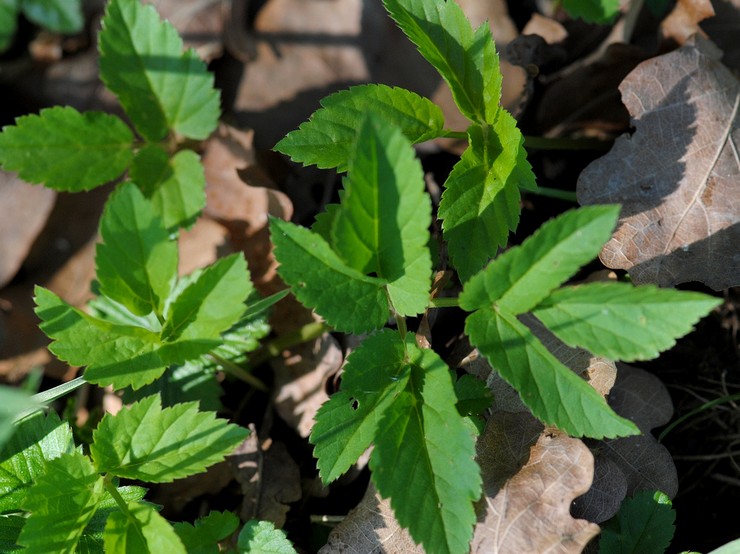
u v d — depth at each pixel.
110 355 0.39
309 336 0.47
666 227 0.44
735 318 0.46
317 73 0.53
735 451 0.45
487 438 0.42
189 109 0.48
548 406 0.36
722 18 0.49
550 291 0.36
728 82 0.45
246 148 0.51
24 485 0.41
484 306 0.37
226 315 0.39
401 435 0.37
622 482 0.41
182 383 0.47
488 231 0.41
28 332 0.52
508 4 0.52
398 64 0.52
